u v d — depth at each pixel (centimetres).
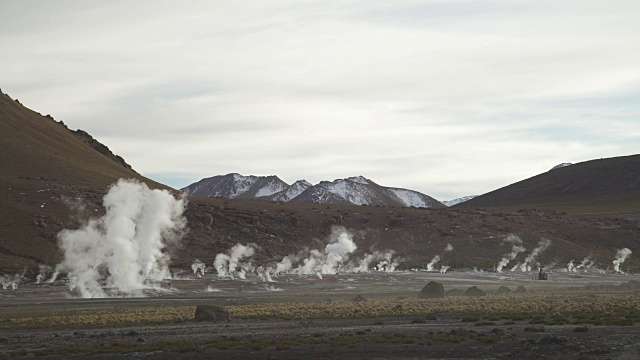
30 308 9031
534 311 6738
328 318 6806
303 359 4106
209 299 10481
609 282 14512
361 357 4100
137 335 5628
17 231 19225
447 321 6097
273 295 11356
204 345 4781
